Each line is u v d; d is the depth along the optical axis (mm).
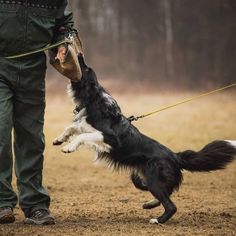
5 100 9906
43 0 9898
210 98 54281
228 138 26688
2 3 9742
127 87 65562
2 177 10055
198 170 11070
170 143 25203
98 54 80062
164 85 68125
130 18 82625
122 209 11969
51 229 9836
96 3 89438
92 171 18234
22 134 10234
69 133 11352
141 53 78062
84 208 12070
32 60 10039
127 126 11016
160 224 10422
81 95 11195
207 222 10625
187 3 76312
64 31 10328
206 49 73500
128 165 11031
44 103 10359
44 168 18812
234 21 73250
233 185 15539
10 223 10250
